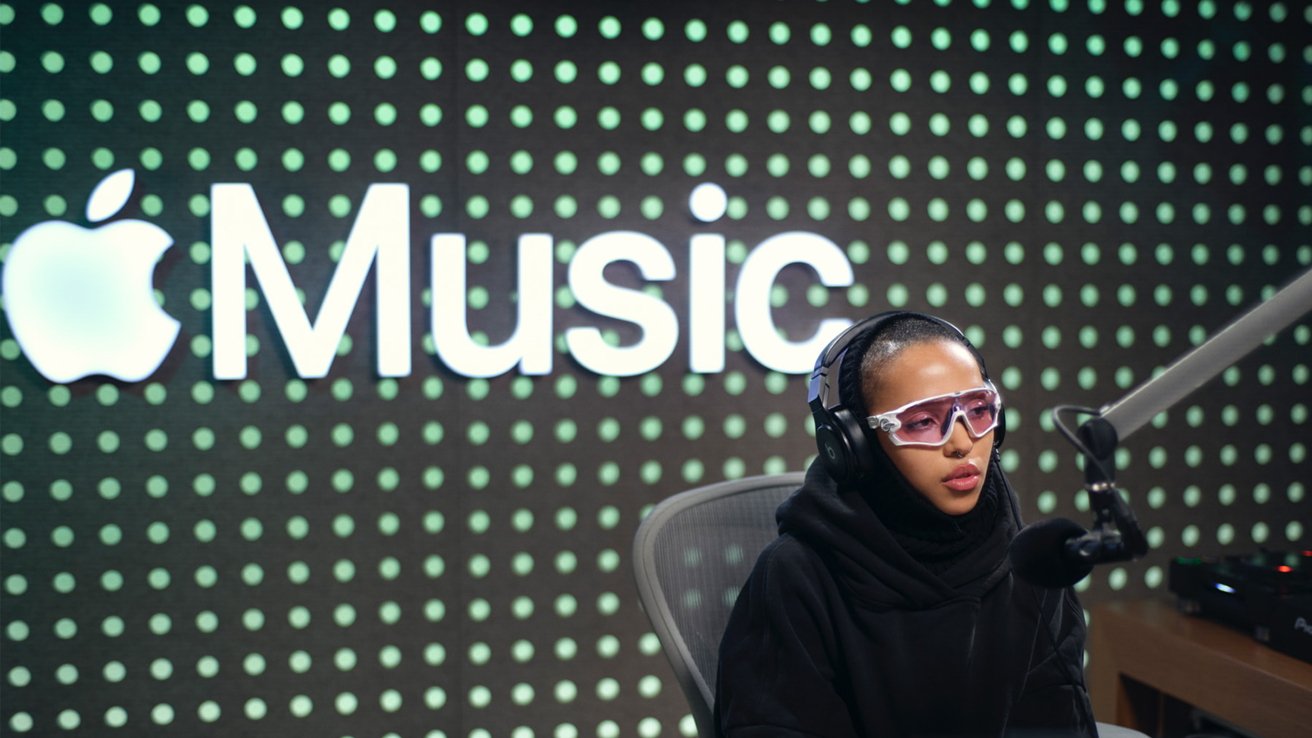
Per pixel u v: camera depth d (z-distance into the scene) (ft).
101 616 11.68
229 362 11.47
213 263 11.38
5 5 11.23
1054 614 5.92
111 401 11.53
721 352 12.13
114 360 11.35
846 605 5.74
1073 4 12.56
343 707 12.07
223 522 11.78
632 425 12.19
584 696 12.34
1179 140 12.83
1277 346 13.14
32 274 11.18
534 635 12.25
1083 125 12.67
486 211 11.86
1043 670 5.84
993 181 12.54
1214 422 13.07
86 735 11.75
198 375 11.64
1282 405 13.17
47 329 11.23
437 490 12.03
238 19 11.51
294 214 11.66
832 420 5.61
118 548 11.64
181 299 11.58
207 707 11.89
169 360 11.59
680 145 12.05
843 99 12.25
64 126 11.35
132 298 11.36
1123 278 12.84
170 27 11.43
